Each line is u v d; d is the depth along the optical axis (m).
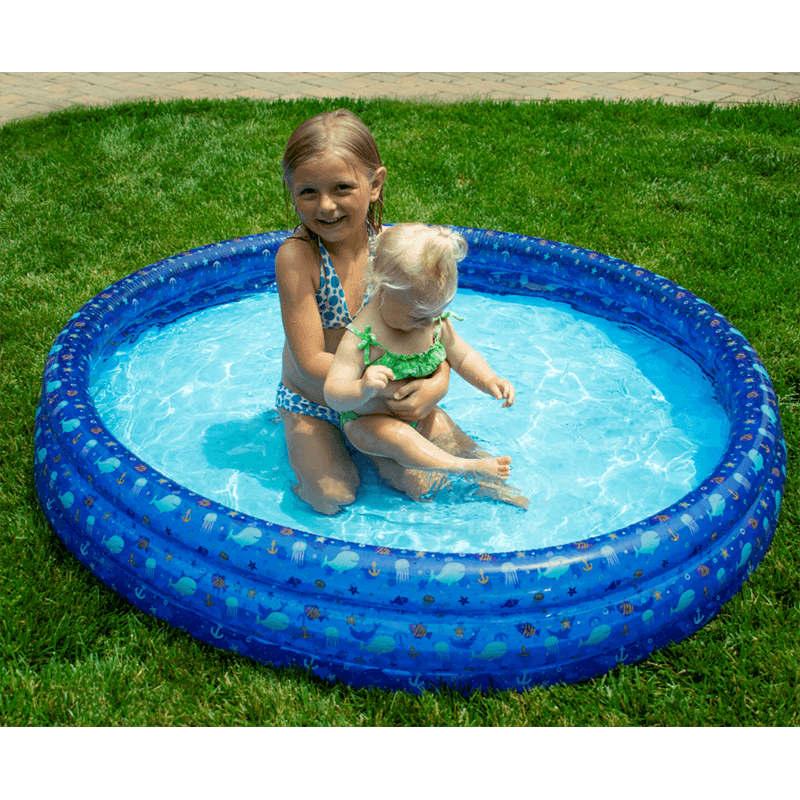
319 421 2.89
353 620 2.26
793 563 2.73
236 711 2.26
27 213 5.48
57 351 3.23
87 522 2.58
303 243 2.66
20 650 2.42
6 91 8.40
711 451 3.17
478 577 2.19
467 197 5.77
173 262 4.02
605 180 6.00
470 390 3.54
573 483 2.99
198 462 3.06
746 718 2.26
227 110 7.49
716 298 4.44
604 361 3.77
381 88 8.64
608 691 2.32
